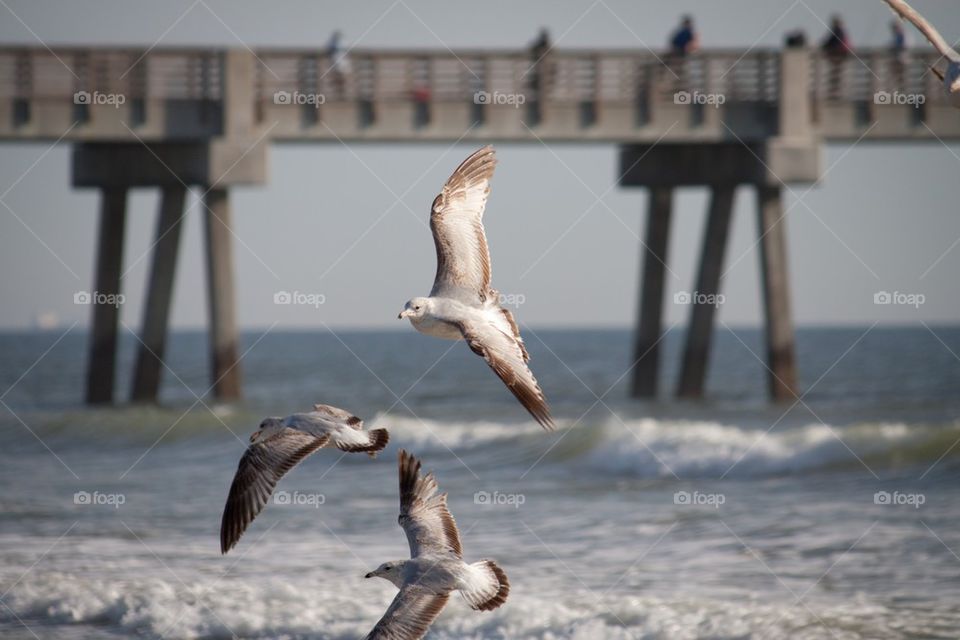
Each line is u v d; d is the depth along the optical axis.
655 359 37.31
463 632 12.05
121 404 35.94
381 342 140.38
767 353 35.25
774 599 12.65
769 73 33.22
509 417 31.91
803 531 15.87
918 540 15.07
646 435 23.03
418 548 7.99
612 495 19.23
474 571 7.79
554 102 32.19
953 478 19.19
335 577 14.04
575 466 22.55
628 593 13.09
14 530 17.19
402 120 31.73
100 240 35.16
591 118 32.41
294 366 78.56
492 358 7.02
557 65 32.19
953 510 16.78
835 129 33.56
